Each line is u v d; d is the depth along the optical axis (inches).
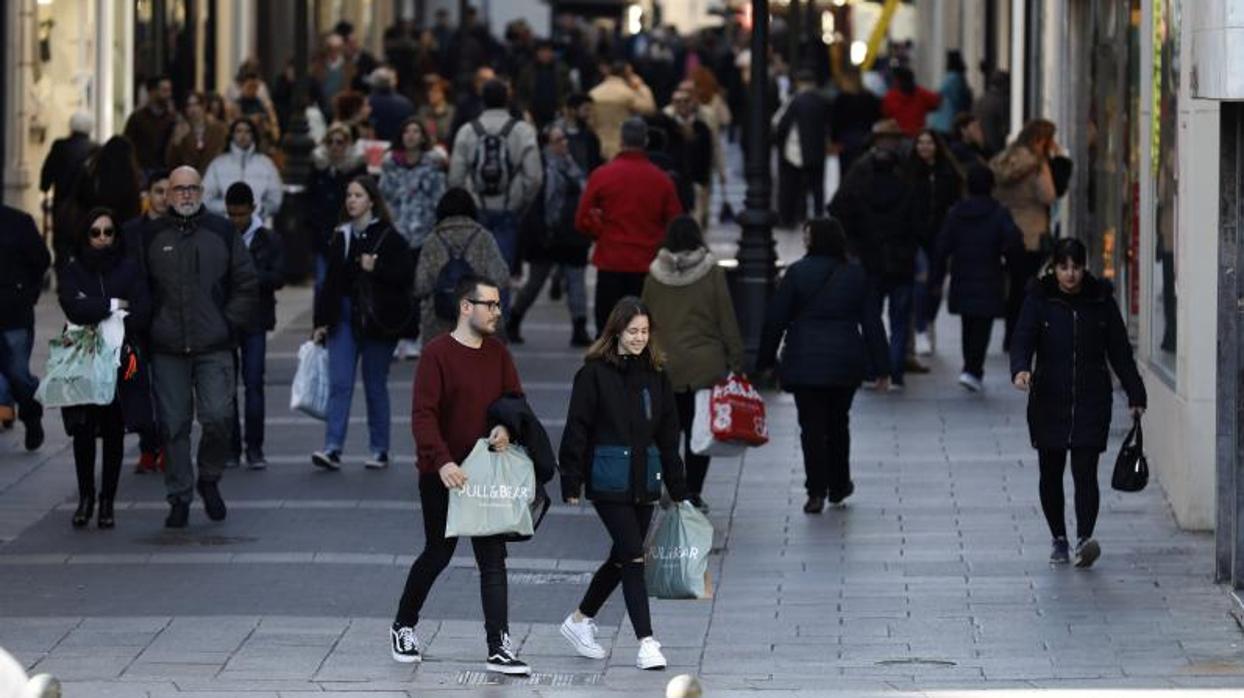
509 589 1366.9
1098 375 1411.2
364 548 1469.0
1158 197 1672.0
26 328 1776.6
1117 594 1348.4
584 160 2568.9
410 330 1724.9
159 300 1504.7
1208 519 1515.7
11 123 2751.0
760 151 2121.1
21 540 1487.5
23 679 749.3
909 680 1151.6
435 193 2158.0
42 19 2844.5
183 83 3558.1
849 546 1489.9
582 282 2358.5
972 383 2095.2
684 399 1573.6
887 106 3265.3
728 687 1137.4
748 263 2108.8
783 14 6555.1
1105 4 2171.5
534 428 1161.4
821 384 1572.3
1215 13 1256.2
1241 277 1334.9
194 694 1106.7
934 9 4633.4
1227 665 1180.5
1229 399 1344.7
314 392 1723.7
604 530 1534.2
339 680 1146.0
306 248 2901.1
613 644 1243.2
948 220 2082.9
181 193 1504.7
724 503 1625.2
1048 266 1539.1
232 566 1413.6
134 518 1557.6
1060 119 2493.8
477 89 3366.1
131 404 1494.8
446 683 1146.0
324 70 3663.9
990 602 1332.4
